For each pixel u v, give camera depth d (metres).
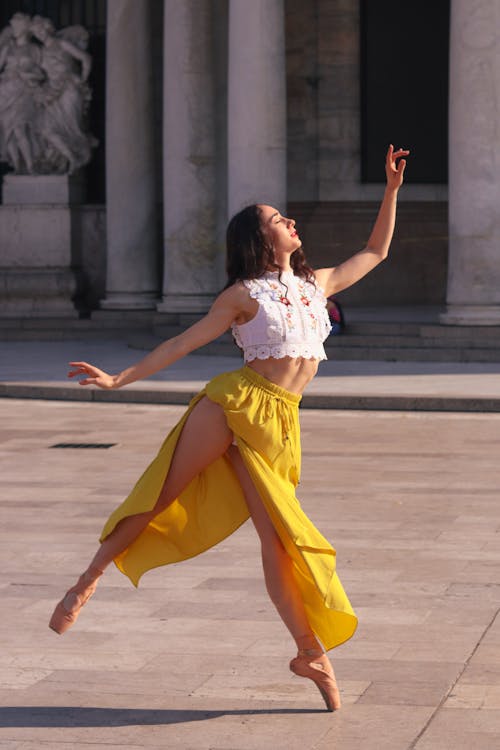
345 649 9.43
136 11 40.56
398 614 10.36
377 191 43.84
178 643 9.64
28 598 11.04
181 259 37.81
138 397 25.44
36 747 7.63
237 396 8.04
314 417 22.88
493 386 25.61
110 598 10.95
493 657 9.20
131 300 40.97
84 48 43.56
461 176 31.77
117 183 40.84
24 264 43.28
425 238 43.47
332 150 43.97
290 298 8.21
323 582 7.86
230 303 8.14
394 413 23.38
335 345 32.41
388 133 43.78
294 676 8.84
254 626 10.05
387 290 43.59
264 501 7.98
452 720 7.93
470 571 11.74
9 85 43.31
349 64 43.78
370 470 17.27
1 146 43.66
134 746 7.62
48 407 24.84
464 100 31.58
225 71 38.00
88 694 8.54
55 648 9.56
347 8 43.62
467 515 14.27
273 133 34.44
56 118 43.28
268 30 34.25
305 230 44.09
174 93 37.72
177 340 8.11
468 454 18.55
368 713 8.08
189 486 8.30
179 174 37.66
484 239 31.58
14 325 41.16
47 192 43.19
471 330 31.58
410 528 13.62
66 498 15.54
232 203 34.78
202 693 8.52
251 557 12.40
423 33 43.44
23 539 13.30
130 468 17.70
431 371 28.83
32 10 45.66
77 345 38.09
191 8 37.47
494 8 31.22
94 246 43.62
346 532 13.44
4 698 8.48
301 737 7.70
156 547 8.32
